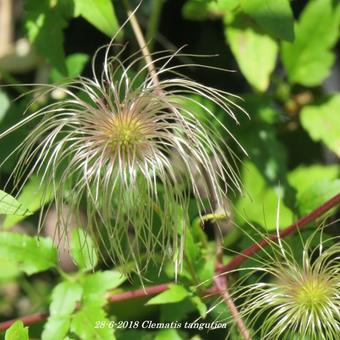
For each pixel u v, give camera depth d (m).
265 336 0.64
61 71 0.69
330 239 0.65
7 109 0.71
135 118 0.62
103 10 0.67
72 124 0.65
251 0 0.67
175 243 0.63
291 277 0.64
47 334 0.65
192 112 0.63
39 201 0.67
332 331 0.64
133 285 0.68
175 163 0.63
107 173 0.62
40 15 0.69
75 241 0.66
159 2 0.72
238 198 0.70
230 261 0.66
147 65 0.63
